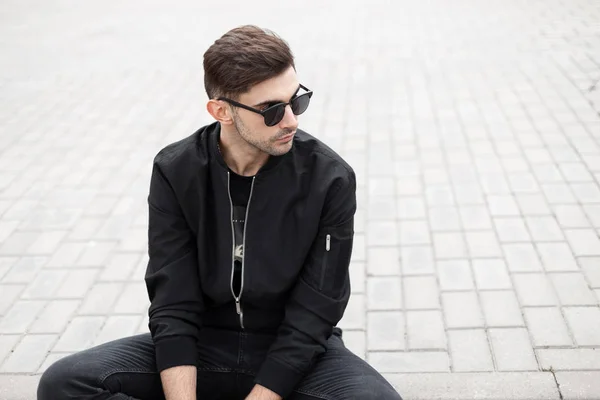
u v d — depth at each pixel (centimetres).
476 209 461
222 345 234
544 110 621
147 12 1129
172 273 228
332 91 715
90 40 977
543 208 455
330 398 214
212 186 225
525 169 511
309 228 220
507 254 406
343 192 221
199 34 973
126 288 399
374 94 698
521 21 938
